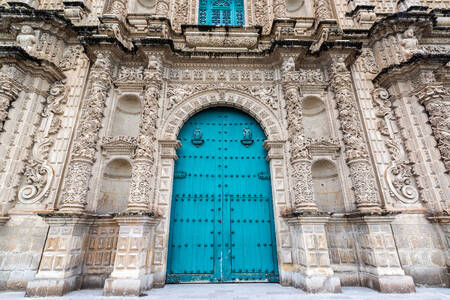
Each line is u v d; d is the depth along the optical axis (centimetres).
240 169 786
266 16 999
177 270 670
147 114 732
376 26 854
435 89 714
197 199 744
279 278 650
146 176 664
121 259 561
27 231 626
